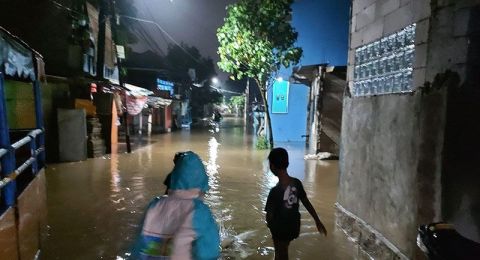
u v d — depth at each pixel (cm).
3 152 380
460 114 383
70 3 1767
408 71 489
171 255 255
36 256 521
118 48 2325
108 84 1783
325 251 592
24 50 518
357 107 653
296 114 2250
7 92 580
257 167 1327
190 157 279
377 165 563
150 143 2092
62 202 845
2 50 418
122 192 941
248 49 1650
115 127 1714
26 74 532
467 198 373
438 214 403
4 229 385
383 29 566
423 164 434
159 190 967
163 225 264
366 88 630
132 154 1639
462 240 278
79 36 1828
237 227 701
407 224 468
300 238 647
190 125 4000
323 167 1345
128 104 2017
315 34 1967
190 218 261
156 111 3062
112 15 1852
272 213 447
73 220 719
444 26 411
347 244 621
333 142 1598
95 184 1030
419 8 462
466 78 380
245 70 1769
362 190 618
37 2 1720
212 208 820
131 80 3472
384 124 544
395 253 492
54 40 1750
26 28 1727
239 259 557
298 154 1670
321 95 1592
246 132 3003
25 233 463
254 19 1644
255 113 2994
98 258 547
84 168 1277
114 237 632
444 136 397
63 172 1199
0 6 1698
